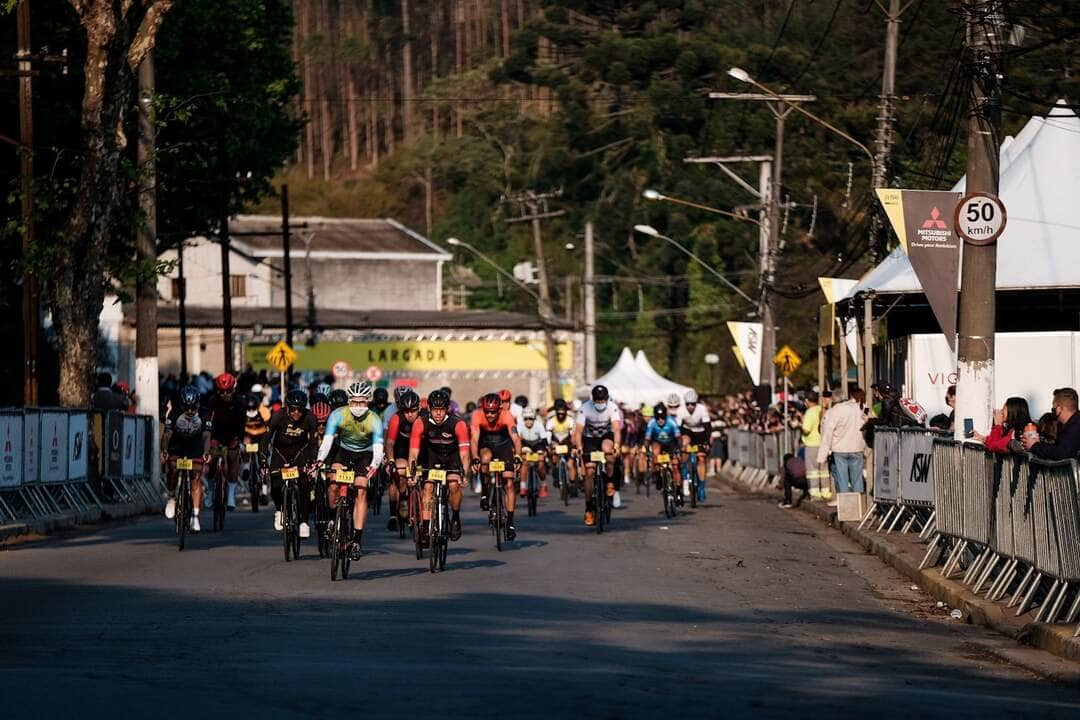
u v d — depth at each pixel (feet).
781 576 94.79
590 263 354.74
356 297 444.55
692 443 174.81
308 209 622.95
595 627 67.97
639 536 121.19
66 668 54.13
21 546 110.01
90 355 151.53
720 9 416.87
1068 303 156.35
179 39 189.37
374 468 88.28
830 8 318.86
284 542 97.91
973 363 91.97
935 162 227.20
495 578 88.12
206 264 426.51
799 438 179.73
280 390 235.40
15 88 166.30
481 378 380.78
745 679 54.19
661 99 409.08
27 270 144.77
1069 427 79.66
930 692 53.21
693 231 431.02
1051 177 146.10
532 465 145.79
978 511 84.89
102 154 145.89
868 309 146.30
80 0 142.72
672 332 447.01
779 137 221.66
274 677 52.29
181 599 77.15
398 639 62.85
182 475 106.52
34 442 126.00
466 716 44.91
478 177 536.42
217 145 198.08
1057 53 178.70
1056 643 64.34
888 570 101.40
